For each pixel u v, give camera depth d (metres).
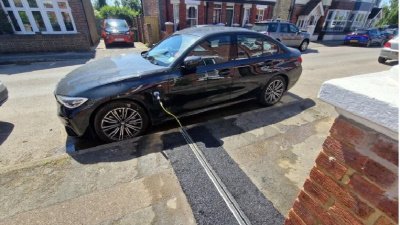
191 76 3.13
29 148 2.91
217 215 1.96
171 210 2.00
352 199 0.93
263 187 2.28
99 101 2.66
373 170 0.83
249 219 1.93
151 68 3.02
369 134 0.81
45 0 10.06
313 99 4.76
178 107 3.22
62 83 3.00
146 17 13.76
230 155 2.77
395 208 0.79
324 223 1.08
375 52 13.09
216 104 3.61
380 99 0.72
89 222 1.88
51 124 3.54
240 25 16.09
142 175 2.40
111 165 2.54
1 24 9.41
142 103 2.92
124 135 3.01
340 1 18.77
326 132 3.39
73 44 10.47
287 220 1.32
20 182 2.26
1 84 3.47
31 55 9.36
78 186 2.24
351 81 0.87
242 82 3.67
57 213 1.94
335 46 15.71
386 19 25.39
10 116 3.79
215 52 3.35
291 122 3.68
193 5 14.12
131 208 2.01
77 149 2.90
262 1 15.96
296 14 18.02
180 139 3.08
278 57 4.02
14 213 1.94
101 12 27.12
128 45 13.74
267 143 3.05
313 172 1.09
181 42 3.41
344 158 0.93
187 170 2.49
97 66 3.30
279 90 4.32
